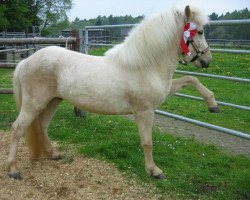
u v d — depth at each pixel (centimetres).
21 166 423
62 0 4188
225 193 366
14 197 352
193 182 395
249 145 547
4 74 1199
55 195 357
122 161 434
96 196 356
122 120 631
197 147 512
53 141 514
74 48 632
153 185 381
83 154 462
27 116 389
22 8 2911
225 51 448
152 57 361
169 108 768
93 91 367
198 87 397
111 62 374
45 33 4062
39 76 379
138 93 365
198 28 368
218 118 698
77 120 611
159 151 473
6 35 2780
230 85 1031
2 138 524
